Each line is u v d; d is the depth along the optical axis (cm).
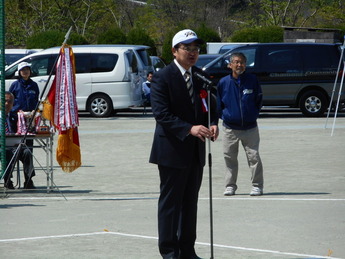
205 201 1480
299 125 3166
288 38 5159
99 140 2717
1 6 1661
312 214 1319
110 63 3719
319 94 3603
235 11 8512
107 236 1160
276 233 1166
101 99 3719
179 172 945
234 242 1106
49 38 6041
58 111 1609
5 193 1611
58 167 2075
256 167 1532
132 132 2986
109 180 1811
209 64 3622
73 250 1062
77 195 1592
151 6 8419
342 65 3594
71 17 7850
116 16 8438
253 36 6325
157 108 938
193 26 8250
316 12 8031
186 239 980
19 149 1614
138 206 1437
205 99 951
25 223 1278
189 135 940
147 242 1114
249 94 1525
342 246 1074
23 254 1039
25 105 1811
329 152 2264
